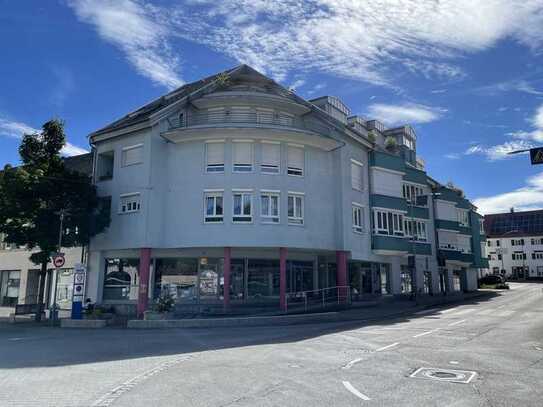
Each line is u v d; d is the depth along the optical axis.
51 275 31.80
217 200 26.02
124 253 28.08
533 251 90.00
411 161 42.38
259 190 26.02
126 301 27.55
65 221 24.56
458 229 45.12
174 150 26.95
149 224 25.83
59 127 25.92
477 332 15.62
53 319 21.89
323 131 29.66
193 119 28.34
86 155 33.78
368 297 33.06
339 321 21.88
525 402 6.80
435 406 6.61
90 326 21.08
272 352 11.98
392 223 33.50
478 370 9.19
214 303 26.53
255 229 25.55
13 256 35.00
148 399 7.18
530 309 25.33
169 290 27.17
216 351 12.48
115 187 27.70
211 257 27.33
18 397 7.45
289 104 28.48
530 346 12.38
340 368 9.55
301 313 25.06
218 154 26.47
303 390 7.63
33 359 11.58
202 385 8.12
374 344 13.12
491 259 93.81
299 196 27.30
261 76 30.03
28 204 23.44
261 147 26.62
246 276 27.70
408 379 8.41
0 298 35.66
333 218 28.66
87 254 28.81
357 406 6.64
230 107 28.30
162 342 14.77
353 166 31.41
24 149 25.27
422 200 37.69
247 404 6.78
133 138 27.52
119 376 9.16
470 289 50.41
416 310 27.59
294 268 29.44
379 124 41.81
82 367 10.30
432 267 41.94
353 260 31.09
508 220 97.19
